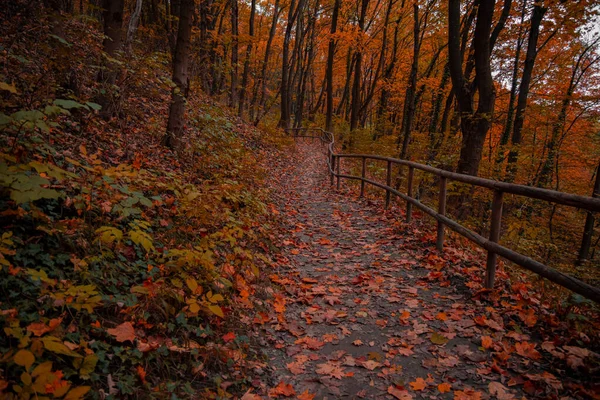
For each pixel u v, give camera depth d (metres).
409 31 24.66
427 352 3.00
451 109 21.67
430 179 10.05
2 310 2.06
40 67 5.11
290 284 4.48
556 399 2.31
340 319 3.66
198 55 15.35
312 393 2.62
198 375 2.52
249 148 13.13
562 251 12.06
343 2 21.62
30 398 1.68
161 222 4.09
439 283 4.25
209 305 2.74
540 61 16.59
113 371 2.18
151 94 9.66
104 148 5.33
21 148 3.15
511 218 8.12
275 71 41.12
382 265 4.99
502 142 15.37
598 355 2.64
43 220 2.88
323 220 7.61
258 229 5.71
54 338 1.86
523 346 2.84
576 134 15.77
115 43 6.80
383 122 18.91
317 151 23.45
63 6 7.02
